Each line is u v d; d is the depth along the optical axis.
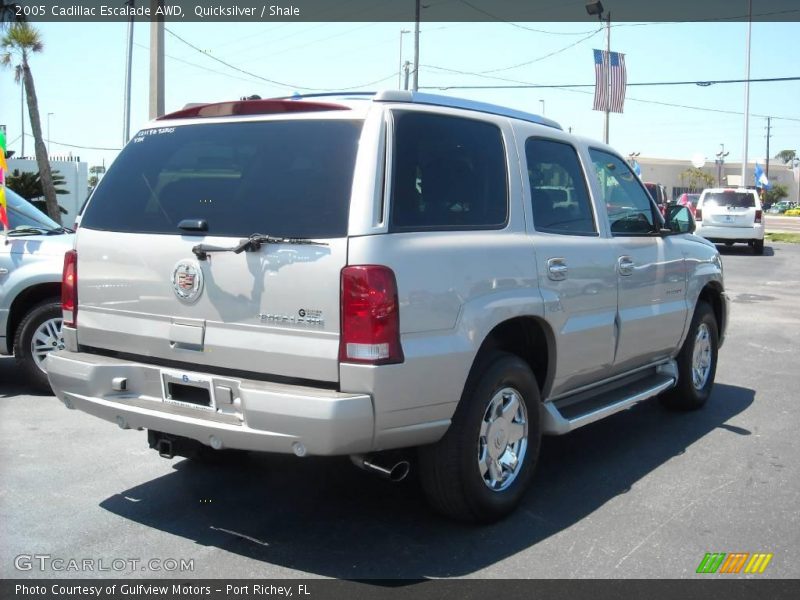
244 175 4.07
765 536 4.32
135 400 4.17
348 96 4.16
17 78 24.25
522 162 4.73
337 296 3.63
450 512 4.32
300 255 3.71
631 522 4.49
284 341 3.75
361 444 3.65
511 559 4.01
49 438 5.81
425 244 3.89
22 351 6.84
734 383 7.95
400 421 3.75
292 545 4.16
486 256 4.20
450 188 4.19
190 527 4.36
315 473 5.21
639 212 5.89
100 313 4.41
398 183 3.88
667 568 3.94
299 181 3.90
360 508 4.64
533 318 4.55
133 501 4.71
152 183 4.36
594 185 5.38
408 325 3.74
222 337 3.92
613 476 5.23
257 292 3.81
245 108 4.23
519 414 4.55
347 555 4.04
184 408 4.01
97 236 4.42
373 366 3.60
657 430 6.30
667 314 5.96
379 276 3.63
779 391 7.62
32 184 26.33
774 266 19.72
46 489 4.87
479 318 4.08
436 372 3.85
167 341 4.11
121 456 5.46
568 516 4.56
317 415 3.54
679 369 6.61
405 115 4.03
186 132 4.39
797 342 10.10
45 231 7.36
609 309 5.26
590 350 5.07
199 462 5.35
